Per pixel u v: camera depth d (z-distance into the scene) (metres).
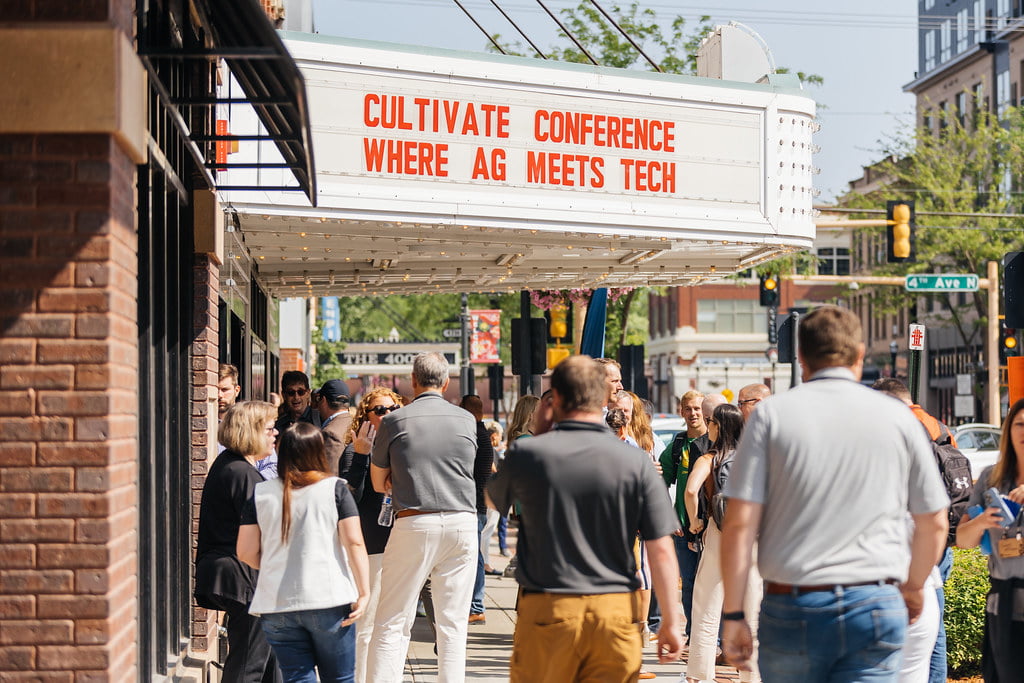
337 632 7.10
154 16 8.27
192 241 9.97
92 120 5.88
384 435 9.18
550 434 6.23
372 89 12.32
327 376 55.41
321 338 52.91
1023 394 12.31
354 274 18.30
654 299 98.25
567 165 13.33
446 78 12.66
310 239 13.94
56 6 5.94
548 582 6.09
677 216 13.97
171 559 9.17
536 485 6.11
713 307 89.81
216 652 10.34
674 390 86.12
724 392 31.78
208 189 10.04
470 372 34.16
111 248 5.96
